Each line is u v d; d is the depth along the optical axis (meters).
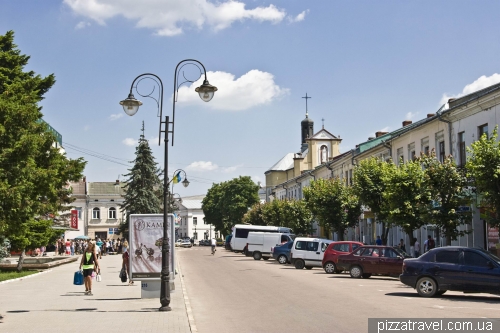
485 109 31.48
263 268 39.75
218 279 29.78
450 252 19.50
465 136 33.91
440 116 35.69
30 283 27.78
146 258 19.75
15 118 17.94
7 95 22.56
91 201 98.19
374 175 37.03
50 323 14.15
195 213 167.88
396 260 29.02
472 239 33.06
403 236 44.97
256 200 105.56
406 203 30.16
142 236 19.73
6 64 30.91
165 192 17.36
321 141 86.94
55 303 18.94
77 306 18.02
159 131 18.11
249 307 17.66
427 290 19.59
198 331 13.10
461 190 28.02
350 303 17.88
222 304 18.62
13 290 23.98
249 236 55.94
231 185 105.62
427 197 28.97
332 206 46.62
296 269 38.66
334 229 47.72
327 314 15.44
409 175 30.72
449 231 28.05
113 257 61.53
